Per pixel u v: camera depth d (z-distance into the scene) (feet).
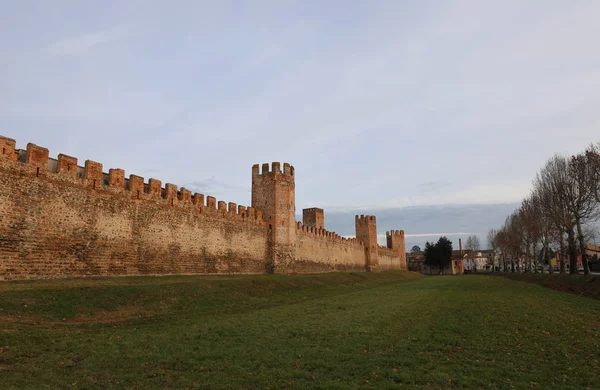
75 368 40.75
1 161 84.89
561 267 179.32
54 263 93.40
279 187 189.98
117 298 81.41
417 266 552.00
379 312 80.84
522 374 38.65
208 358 44.86
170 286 98.48
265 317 75.15
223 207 156.87
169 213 129.29
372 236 330.75
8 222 84.94
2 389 33.63
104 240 106.42
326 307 91.61
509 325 64.54
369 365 41.96
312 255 228.02
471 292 131.95
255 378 37.88
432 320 69.92
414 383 36.45
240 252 163.94
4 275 83.25
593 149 149.18
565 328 62.03
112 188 110.63
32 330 55.72
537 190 206.69
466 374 38.91
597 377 37.55
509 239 309.01
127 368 40.93
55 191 95.35
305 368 41.11
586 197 151.33
